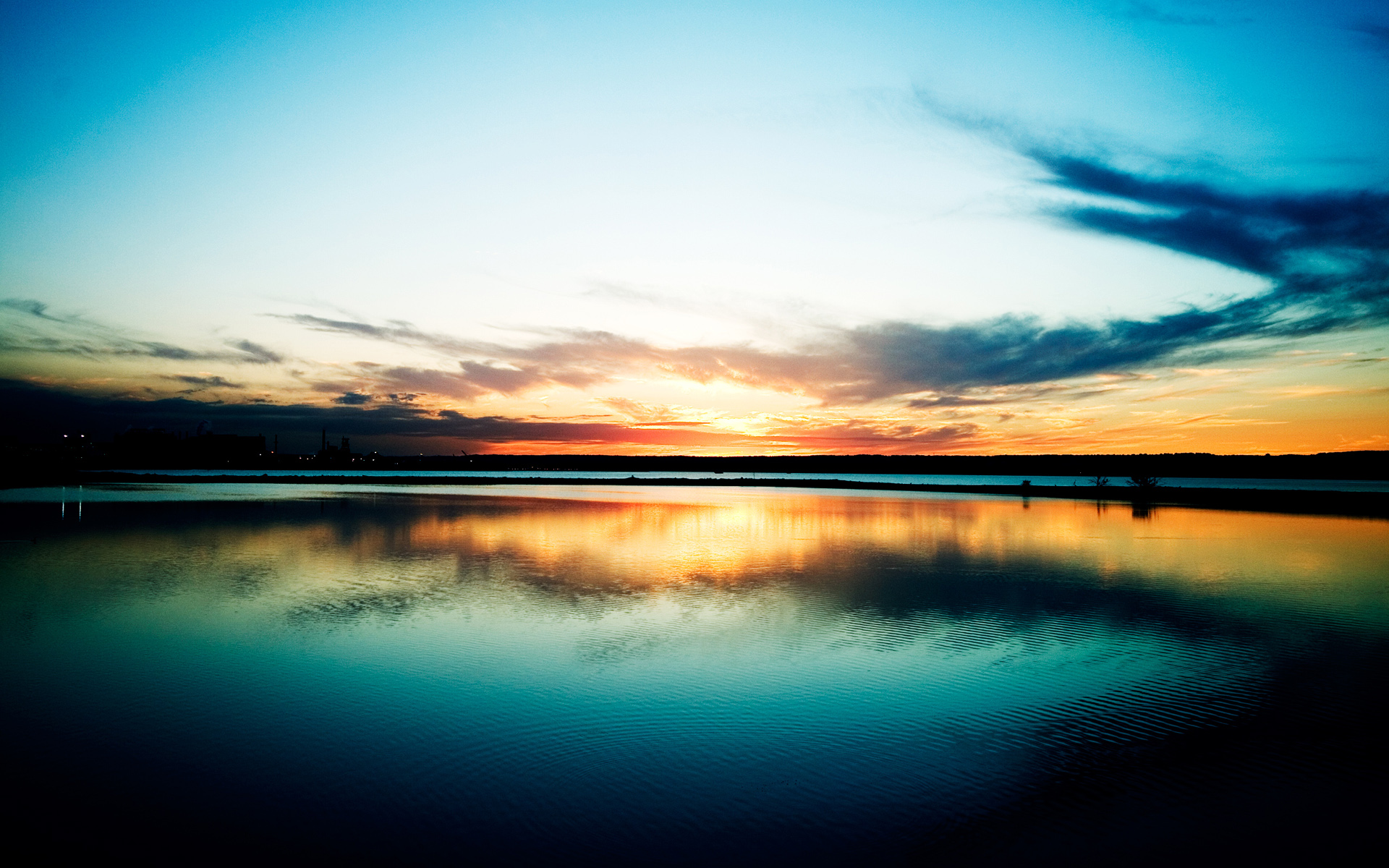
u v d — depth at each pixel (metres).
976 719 10.25
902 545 29.67
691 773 8.64
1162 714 10.46
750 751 9.23
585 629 15.07
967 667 12.54
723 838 7.29
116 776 8.50
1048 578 21.52
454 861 6.88
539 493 72.81
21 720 10.12
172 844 7.11
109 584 19.86
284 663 12.76
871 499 62.72
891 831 7.41
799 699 11.00
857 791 8.24
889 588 19.78
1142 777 8.58
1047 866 6.85
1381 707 10.71
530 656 13.16
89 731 9.79
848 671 12.37
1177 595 18.89
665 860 6.91
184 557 24.97
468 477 135.38
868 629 15.14
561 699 11.01
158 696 11.11
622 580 20.86
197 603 17.50
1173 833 7.41
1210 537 32.72
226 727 9.94
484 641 14.16
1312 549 28.38
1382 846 7.16
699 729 9.88
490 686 11.55
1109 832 7.41
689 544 29.56
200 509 46.47
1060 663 12.77
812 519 41.97
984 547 29.05
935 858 6.96
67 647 13.70
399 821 7.56
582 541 30.25
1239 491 72.81
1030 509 50.94
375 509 47.28
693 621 15.85
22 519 38.84
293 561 24.25
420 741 9.49
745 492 77.62
